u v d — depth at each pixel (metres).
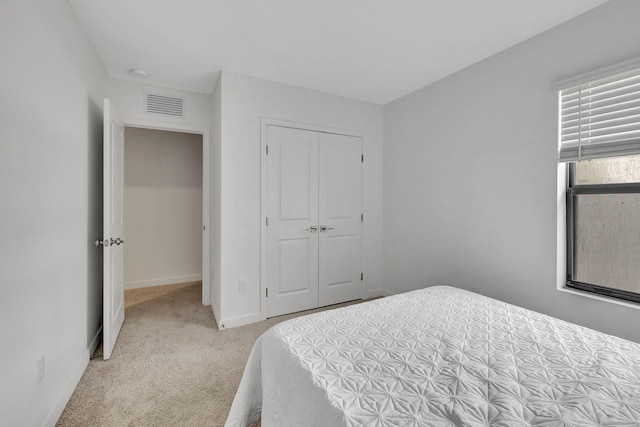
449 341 1.34
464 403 0.94
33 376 1.39
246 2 1.90
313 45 2.42
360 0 1.88
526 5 1.91
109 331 2.28
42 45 1.50
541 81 2.21
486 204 2.59
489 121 2.57
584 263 2.08
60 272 1.70
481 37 2.29
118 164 2.69
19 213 1.28
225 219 2.87
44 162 1.51
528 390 0.99
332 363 1.17
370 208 3.73
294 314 3.23
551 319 1.59
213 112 3.29
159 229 4.40
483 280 2.61
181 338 2.64
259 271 3.04
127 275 4.20
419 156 3.27
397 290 3.57
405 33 2.24
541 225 2.21
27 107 1.36
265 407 1.35
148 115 3.10
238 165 2.92
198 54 2.55
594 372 1.09
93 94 2.41
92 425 1.60
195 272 4.64
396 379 1.07
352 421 0.88
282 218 3.17
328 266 3.47
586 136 1.99
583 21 1.98
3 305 1.16
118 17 2.03
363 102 3.64
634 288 1.87
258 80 3.00
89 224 2.28
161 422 1.64
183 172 4.54
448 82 2.94
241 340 2.62
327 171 3.43
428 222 3.16
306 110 3.27
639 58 1.70
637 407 0.91
